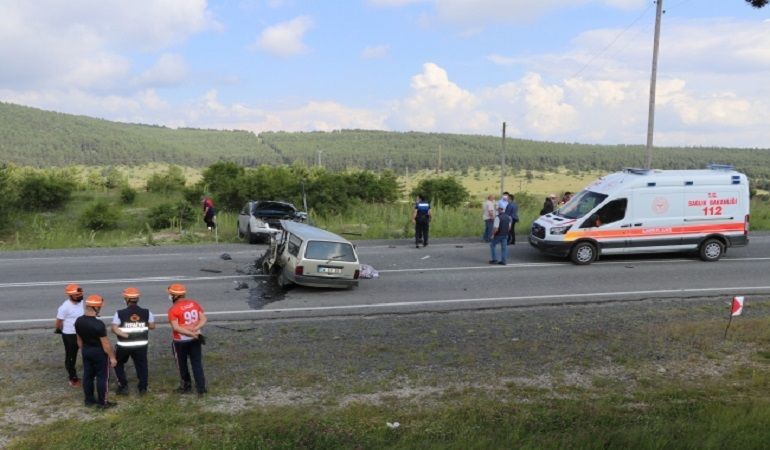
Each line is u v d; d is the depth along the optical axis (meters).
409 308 13.49
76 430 7.39
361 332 11.58
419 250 20.94
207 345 10.82
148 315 8.72
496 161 190.50
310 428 7.45
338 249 14.95
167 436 7.25
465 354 10.30
